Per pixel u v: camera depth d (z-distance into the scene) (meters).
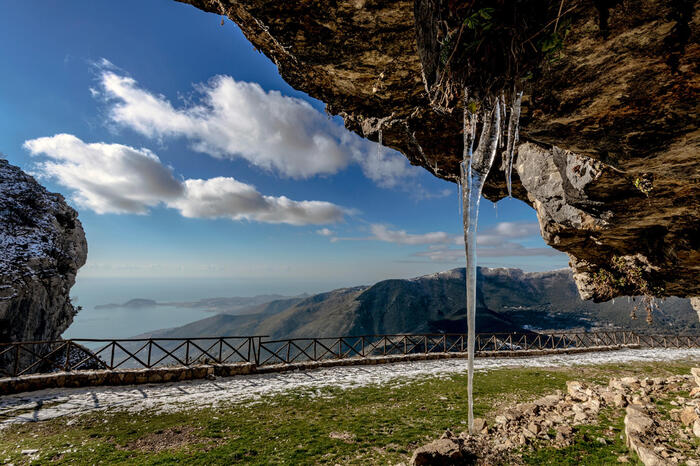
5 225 26.50
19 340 22.59
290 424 8.71
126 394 11.02
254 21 4.49
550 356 20.91
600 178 8.02
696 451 5.24
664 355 22.00
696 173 5.29
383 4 3.58
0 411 9.12
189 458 6.84
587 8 2.84
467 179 4.23
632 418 6.55
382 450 7.19
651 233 10.78
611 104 4.16
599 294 15.52
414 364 17.06
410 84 5.31
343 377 13.98
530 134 5.26
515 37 2.79
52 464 6.55
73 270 31.20
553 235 13.12
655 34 3.08
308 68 5.38
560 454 6.18
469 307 4.50
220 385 12.41
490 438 7.09
